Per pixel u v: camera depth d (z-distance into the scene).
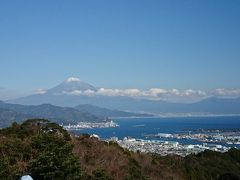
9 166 11.40
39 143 12.79
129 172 15.05
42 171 10.64
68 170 10.77
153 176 17.38
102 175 12.55
